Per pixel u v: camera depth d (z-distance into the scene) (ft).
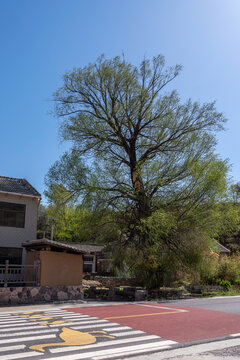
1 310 40.91
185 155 66.13
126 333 25.55
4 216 69.87
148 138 70.74
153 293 59.06
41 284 50.75
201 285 72.23
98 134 70.59
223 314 36.94
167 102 70.85
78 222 68.54
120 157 70.59
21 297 48.19
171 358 19.17
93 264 112.88
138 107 70.64
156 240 62.23
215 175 62.54
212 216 63.36
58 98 74.13
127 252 65.05
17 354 19.27
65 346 21.24
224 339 24.23
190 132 69.31
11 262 69.00
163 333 25.81
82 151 69.97
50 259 52.54
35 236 72.74
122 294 59.88
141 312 38.32
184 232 63.21
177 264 65.98
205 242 63.41
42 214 154.40
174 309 41.65
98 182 65.26
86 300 55.88
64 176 66.18
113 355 19.33
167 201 65.26
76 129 70.44
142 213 65.16
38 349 20.42
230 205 65.92
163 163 66.49
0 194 70.08
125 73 70.38
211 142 66.64
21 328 27.27
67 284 53.72
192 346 22.16
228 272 80.53
